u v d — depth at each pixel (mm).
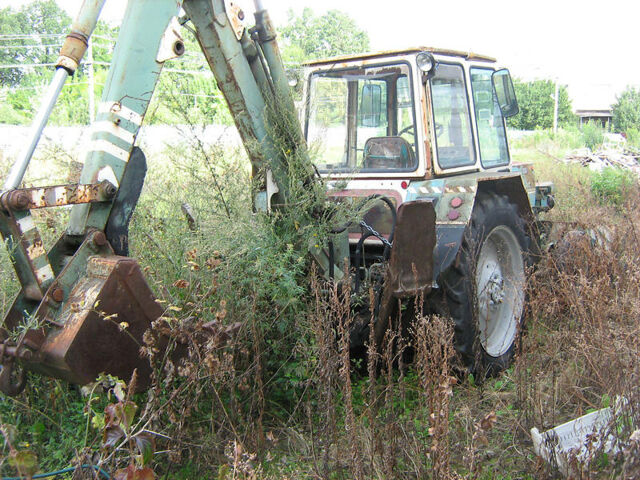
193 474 3074
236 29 3488
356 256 4098
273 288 3611
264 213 3779
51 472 2637
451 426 3482
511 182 4965
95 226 2908
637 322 3549
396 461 3119
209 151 4066
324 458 2998
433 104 4559
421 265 3832
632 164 16875
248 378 3500
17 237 2604
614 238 5082
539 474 2973
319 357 3264
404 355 4367
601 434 2973
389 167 4621
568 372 3846
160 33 3039
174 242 4047
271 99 3686
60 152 4633
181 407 2967
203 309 3322
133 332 2748
